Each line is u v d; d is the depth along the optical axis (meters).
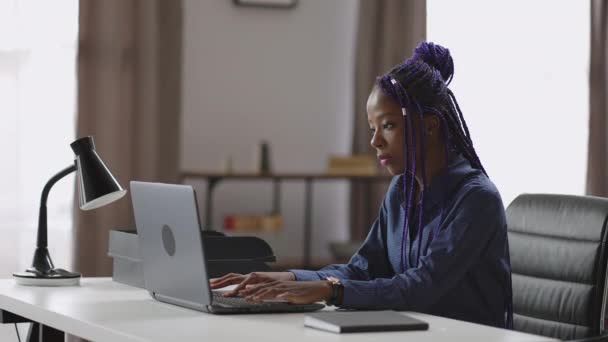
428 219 2.12
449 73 2.24
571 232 2.42
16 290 2.30
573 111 5.47
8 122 4.22
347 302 1.92
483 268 2.05
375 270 2.30
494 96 5.32
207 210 4.63
